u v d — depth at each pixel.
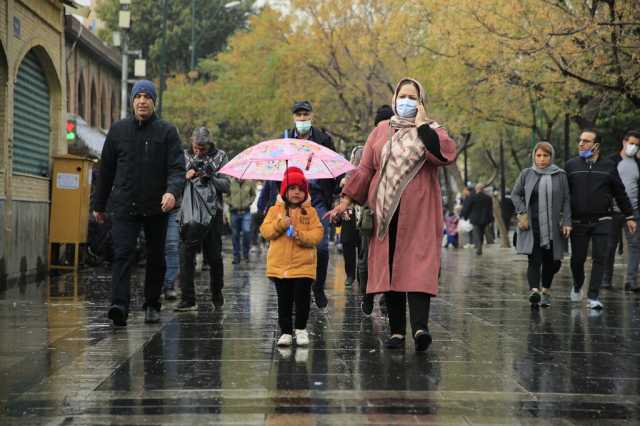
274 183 18.77
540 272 21.80
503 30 37.09
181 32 106.25
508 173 104.12
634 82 33.12
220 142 97.62
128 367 12.19
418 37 56.34
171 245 21.11
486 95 48.78
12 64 25.73
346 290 23.17
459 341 14.79
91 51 54.19
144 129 16.16
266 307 19.33
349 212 18.69
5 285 24.19
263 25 71.19
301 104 18.23
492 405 10.19
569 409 10.08
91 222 31.52
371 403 10.17
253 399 10.32
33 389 10.83
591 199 20.30
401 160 13.58
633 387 11.27
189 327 16.06
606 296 23.22
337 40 67.94
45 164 30.33
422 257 13.47
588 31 31.28
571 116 41.91
